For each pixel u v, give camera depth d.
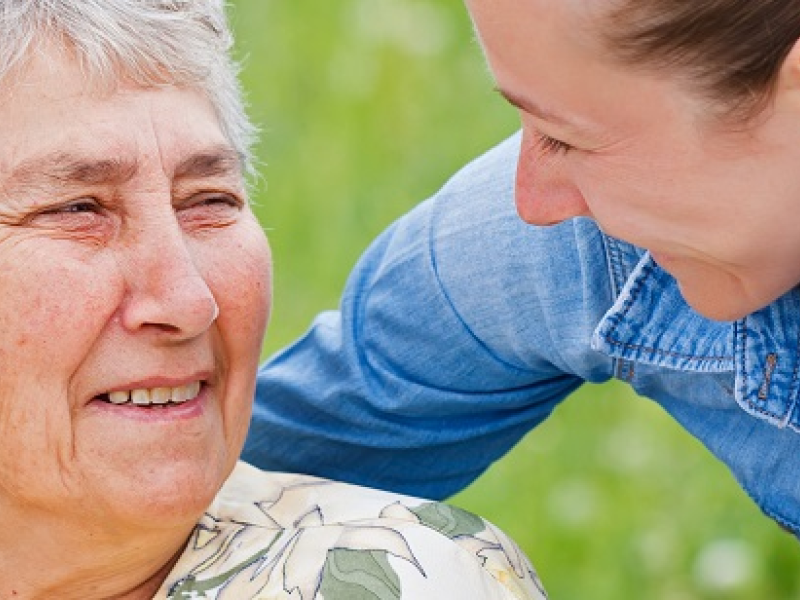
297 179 7.21
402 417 3.60
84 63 2.94
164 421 2.98
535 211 2.78
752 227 2.59
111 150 2.93
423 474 3.71
